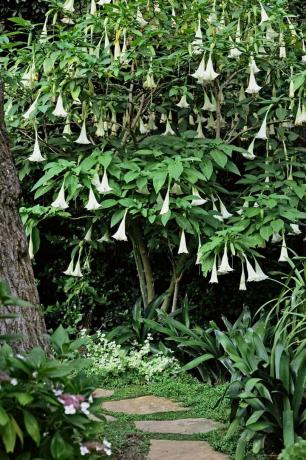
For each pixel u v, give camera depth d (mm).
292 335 4148
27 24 5551
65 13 6016
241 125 6508
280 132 6191
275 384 3738
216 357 5367
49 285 7816
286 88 6453
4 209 3328
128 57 5555
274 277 7359
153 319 6250
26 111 5898
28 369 2162
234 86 6695
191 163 5582
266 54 5988
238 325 5543
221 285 7488
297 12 7758
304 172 6254
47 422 2168
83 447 2176
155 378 5402
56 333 2686
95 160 5332
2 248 3299
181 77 6211
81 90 5492
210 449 3848
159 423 4355
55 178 5926
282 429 3654
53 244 7715
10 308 3273
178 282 6363
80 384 2383
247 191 6227
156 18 5945
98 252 7562
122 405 4805
